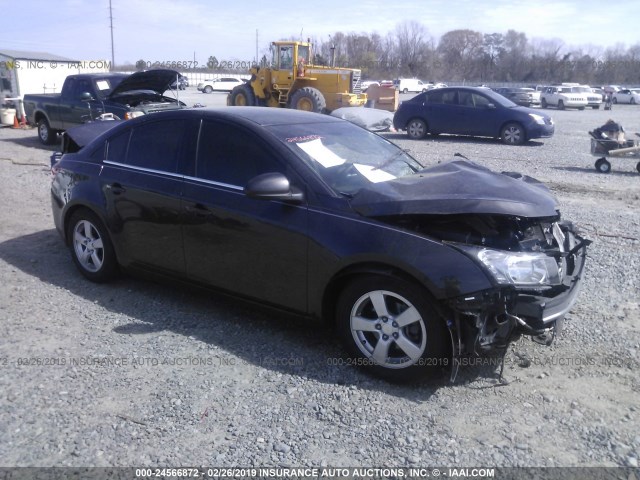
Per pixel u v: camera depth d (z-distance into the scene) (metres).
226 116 4.55
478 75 81.00
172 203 4.61
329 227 3.85
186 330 4.52
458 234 3.62
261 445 3.19
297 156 4.14
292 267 4.02
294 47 22.53
